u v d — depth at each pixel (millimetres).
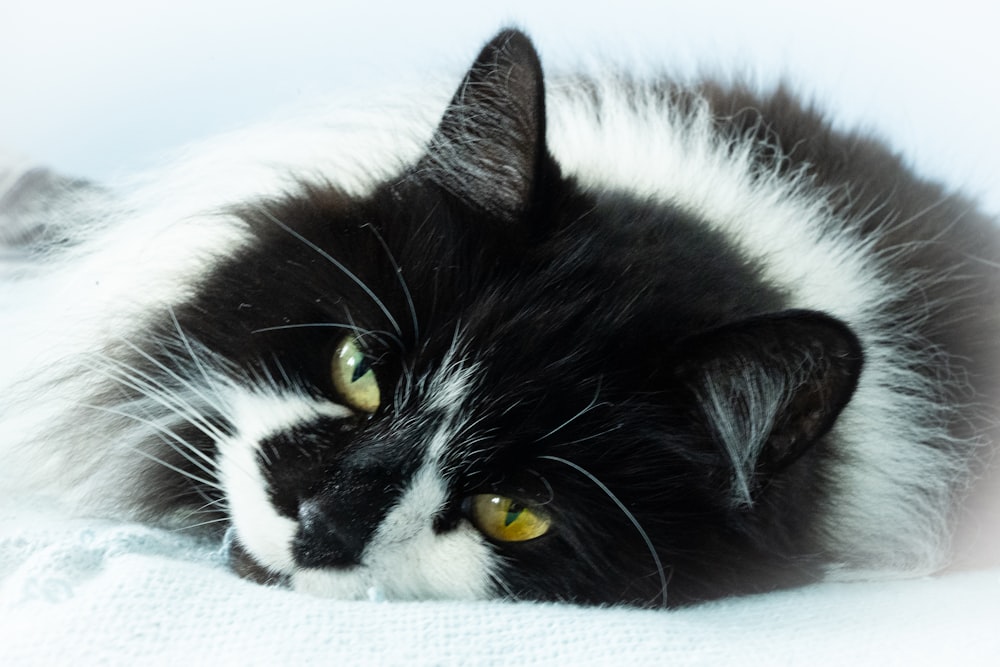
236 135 569
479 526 468
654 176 524
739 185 535
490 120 472
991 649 439
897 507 513
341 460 463
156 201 558
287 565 463
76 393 528
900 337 527
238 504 472
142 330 516
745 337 451
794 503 480
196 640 418
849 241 540
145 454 503
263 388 479
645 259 474
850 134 607
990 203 620
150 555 461
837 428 499
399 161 511
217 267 503
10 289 567
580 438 460
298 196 501
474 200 475
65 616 420
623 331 462
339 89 600
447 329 464
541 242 472
